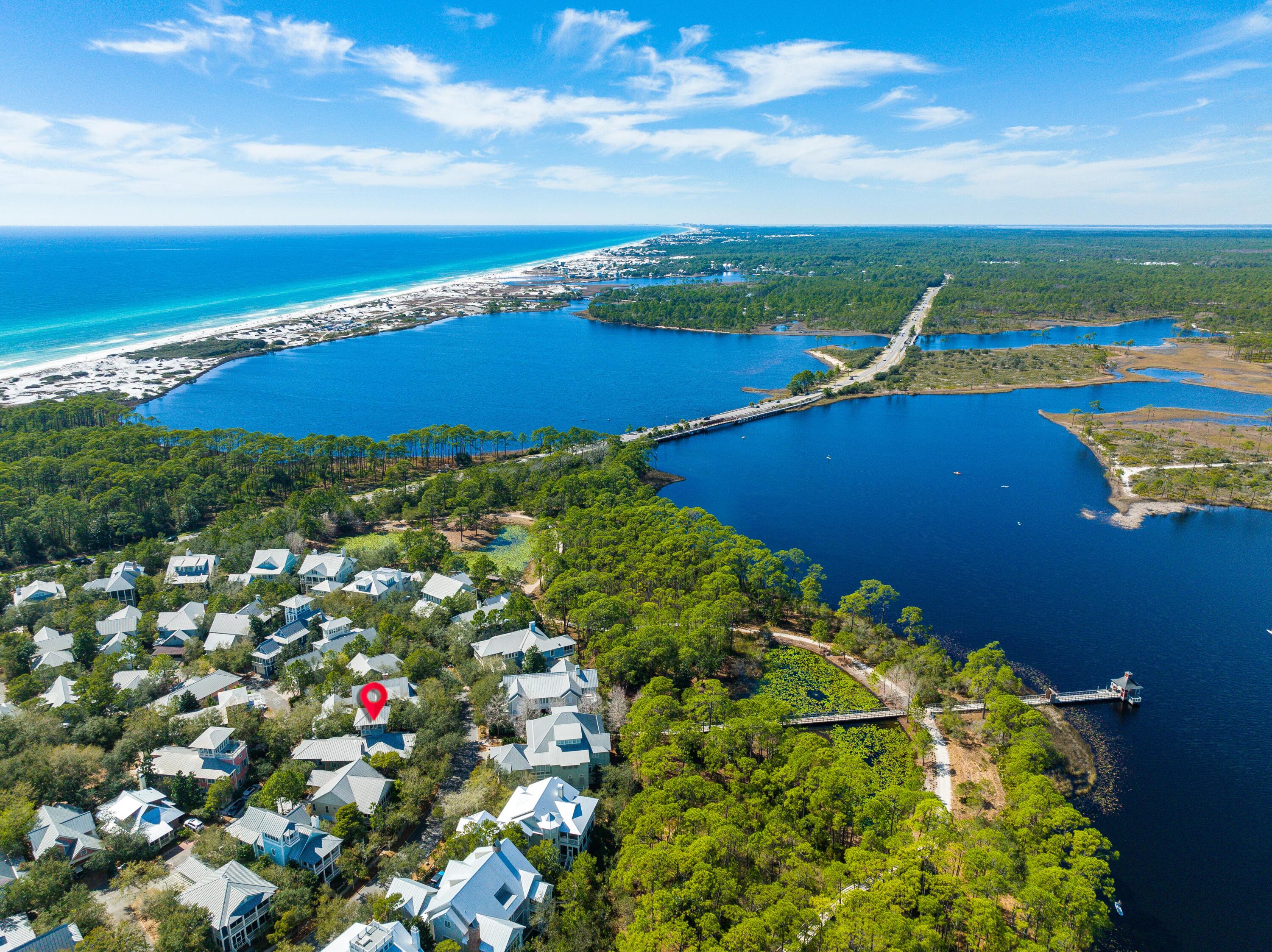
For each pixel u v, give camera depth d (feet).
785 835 350.43
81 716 434.71
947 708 490.49
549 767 410.72
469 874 317.22
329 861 349.20
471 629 544.62
